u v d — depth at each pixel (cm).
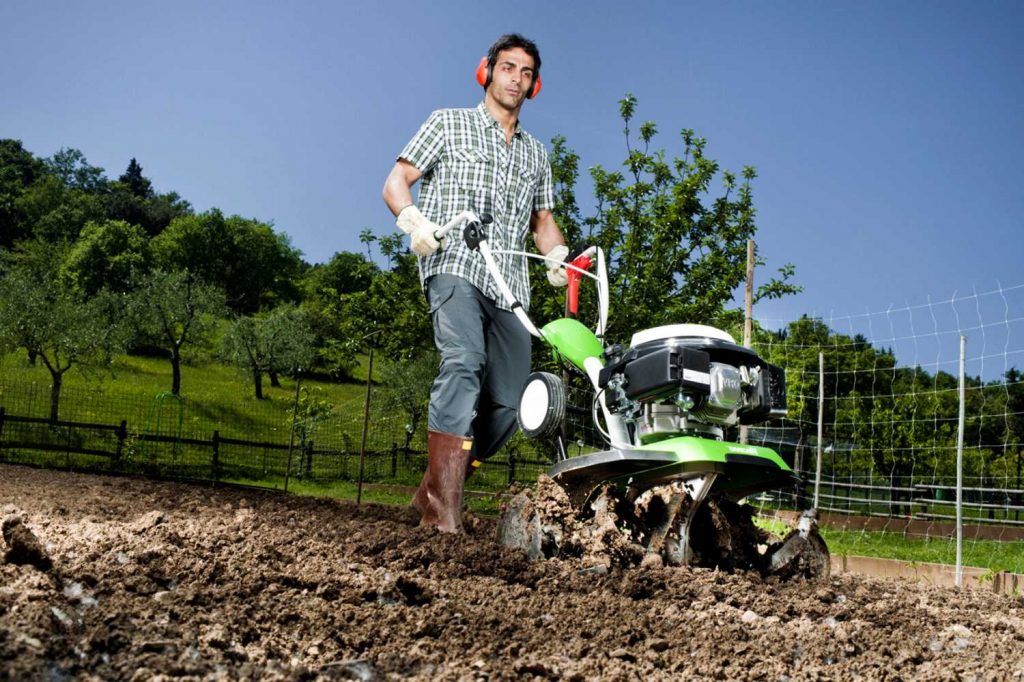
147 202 12875
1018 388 1677
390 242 1611
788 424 1477
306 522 427
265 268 10156
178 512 464
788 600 324
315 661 213
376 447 2345
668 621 276
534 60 486
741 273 1321
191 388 5150
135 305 4941
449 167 471
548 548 360
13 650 183
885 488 899
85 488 675
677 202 1284
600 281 448
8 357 4856
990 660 264
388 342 1511
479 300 456
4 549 269
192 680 184
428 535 384
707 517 375
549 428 411
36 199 11288
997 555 844
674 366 341
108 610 224
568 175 1393
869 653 258
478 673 208
